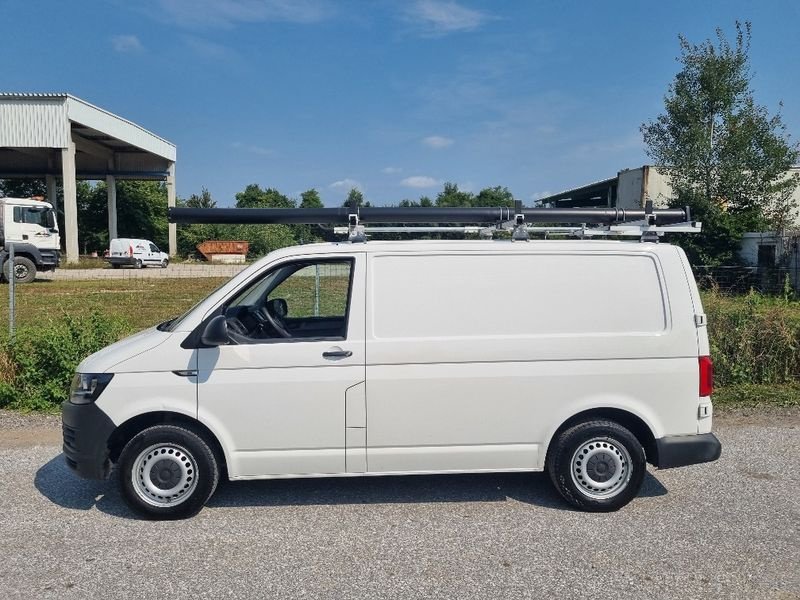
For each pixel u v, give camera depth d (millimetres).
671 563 4012
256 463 4660
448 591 3689
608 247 4832
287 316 5750
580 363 4727
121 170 49344
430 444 4715
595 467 4773
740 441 6496
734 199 22047
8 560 4070
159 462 4645
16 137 35500
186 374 4586
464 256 4762
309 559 4086
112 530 4520
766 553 4137
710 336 8695
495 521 4652
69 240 37188
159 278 30750
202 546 4270
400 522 4645
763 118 21516
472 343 4680
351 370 4637
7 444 6426
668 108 22266
